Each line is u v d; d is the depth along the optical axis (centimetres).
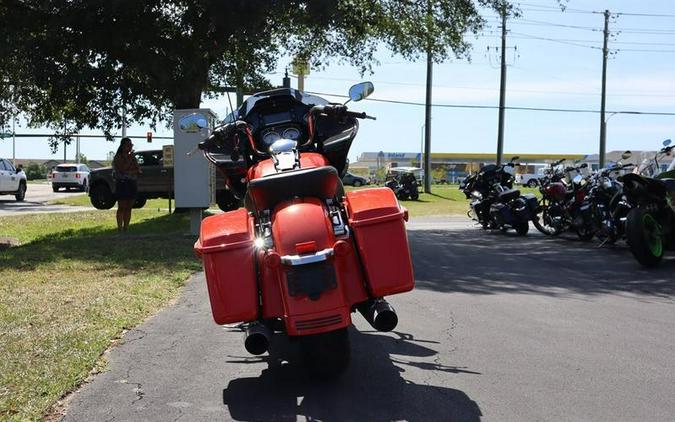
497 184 1465
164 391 453
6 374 466
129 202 1362
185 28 1593
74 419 406
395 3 1952
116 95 1623
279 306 436
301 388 457
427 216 2017
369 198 451
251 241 439
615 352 531
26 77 1545
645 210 909
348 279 436
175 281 811
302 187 449
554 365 499
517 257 1048
